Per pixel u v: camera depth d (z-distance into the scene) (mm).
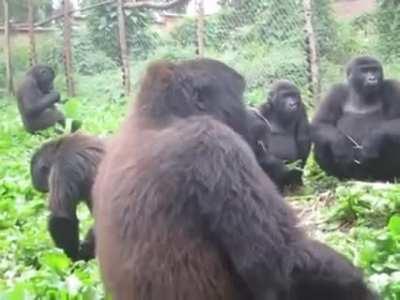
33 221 7781
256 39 13891
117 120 13211
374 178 8461
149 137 3596
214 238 3441
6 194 8672
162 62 3836
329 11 14484
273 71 13055
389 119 8570
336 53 14016
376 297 3662
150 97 3723
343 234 6488
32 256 6824
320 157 8570
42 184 6859
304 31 11922
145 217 3473
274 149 8742
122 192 3564
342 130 8641
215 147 3418
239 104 3822
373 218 6699
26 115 13398
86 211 7809
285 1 13688
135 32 18312
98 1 19375
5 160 10703
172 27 19797
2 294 5652
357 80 8562
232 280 3490
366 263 5711
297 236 3420
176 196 3418
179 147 3457
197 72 3762
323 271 3396
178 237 3432
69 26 16125
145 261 3471
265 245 3334
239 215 3344
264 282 3363
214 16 14711
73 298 5703
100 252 3783
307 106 11203
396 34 14211
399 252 5789
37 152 6863
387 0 14727
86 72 19047
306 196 7742
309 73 11352
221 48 14422
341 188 7055
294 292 3424
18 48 21562
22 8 23094
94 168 6543
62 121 13383
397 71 13133
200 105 3707
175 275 3432
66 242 6598
